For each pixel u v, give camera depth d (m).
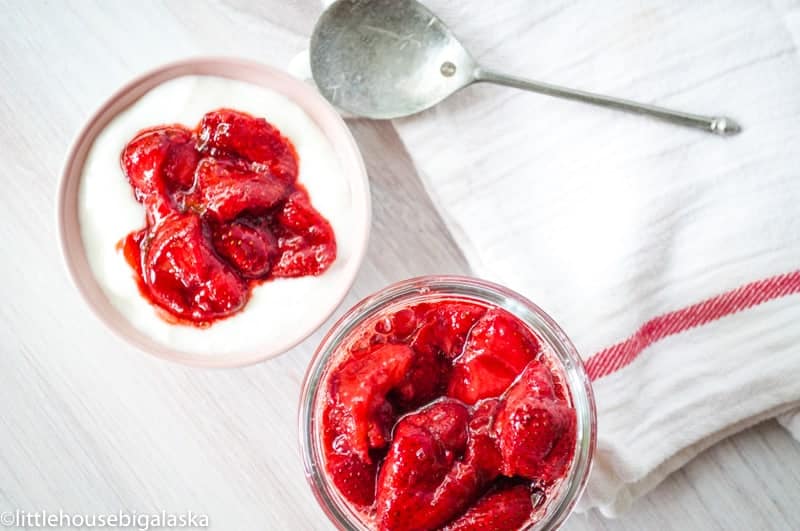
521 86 0.45
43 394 0.47
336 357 0.42
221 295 0.43
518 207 0.46
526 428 0.38
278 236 0.44
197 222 0.42
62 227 0.43
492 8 0.46
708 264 0.46
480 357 0.41
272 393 0.47
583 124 0.46
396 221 0.47
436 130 0.46
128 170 0.44
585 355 0.45
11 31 0.47
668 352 0.46
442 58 0.46
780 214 0.45
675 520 0.46
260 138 0.44
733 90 0.45
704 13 0.45
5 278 0.47
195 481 0.47
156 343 0.43
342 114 0.46
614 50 0.46
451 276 0.42
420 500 0.39
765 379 0.45
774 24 0.45
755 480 0.46
